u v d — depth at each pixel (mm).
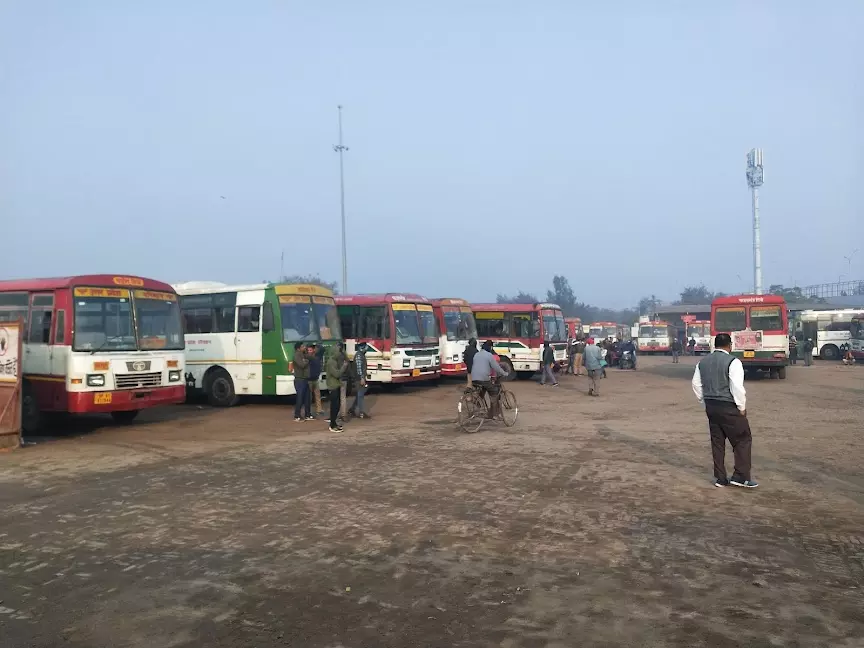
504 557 6055
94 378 13312
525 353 27328
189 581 5547
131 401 13891
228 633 4578
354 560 6023
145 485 9133
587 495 8281
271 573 5715
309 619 4785
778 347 25359
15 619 4832
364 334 21812
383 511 7645
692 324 57062
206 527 7086
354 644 4395
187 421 15781
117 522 7316
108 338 13727
